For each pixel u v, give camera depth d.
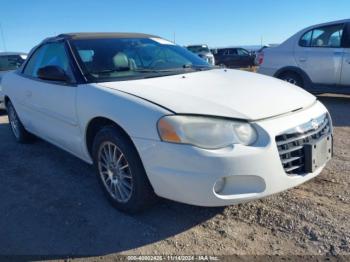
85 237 2.96
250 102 2.93
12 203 3.63
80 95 3.47
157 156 2.77
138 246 2.81
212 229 2.98
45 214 3.37
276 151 2.70
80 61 3.74
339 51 7.45
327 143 3.12
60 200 3.62
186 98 2.95
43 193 3.81
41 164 4.67
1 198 3.77
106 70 3.67
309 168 2.89
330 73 7.62
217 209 3.26
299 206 3.21
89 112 3.33
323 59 7.65
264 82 3.51
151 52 4.15
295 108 2.99
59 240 2.94
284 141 2.77
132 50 4.06
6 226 3.20
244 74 3.87
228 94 3.05
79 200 3.59
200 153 2.61
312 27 7.92
